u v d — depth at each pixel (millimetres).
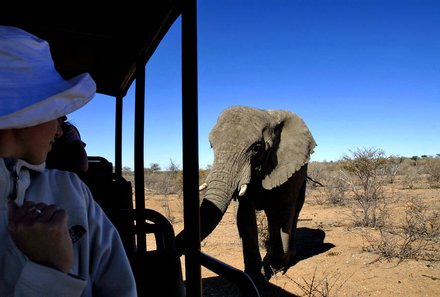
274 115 7168
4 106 1017
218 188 5676
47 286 934
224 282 6125
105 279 1192
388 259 6684
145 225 2678
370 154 13789
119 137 5305
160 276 2377
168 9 2680
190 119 2168
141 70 3795
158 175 33750
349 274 6117
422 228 8164
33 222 926
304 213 12617
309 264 6855
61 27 3686
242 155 5996
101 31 3756
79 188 1184
